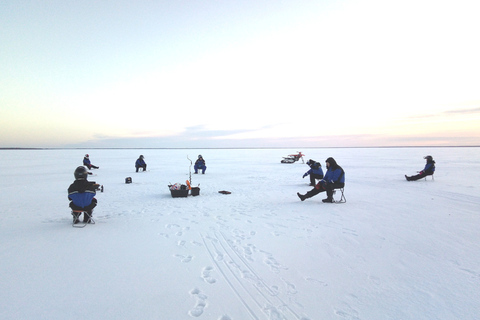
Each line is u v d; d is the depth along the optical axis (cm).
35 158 4441
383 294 284
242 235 480
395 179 1341
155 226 535
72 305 251
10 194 970
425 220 577
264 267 349
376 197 857
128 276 315
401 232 496
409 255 389
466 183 1148
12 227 520
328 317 243
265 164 2778
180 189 870
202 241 447
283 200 824
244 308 255
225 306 258
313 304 264
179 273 327
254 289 293
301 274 330
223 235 480
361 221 572
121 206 736
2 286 284
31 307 246
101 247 411
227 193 945
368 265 356
